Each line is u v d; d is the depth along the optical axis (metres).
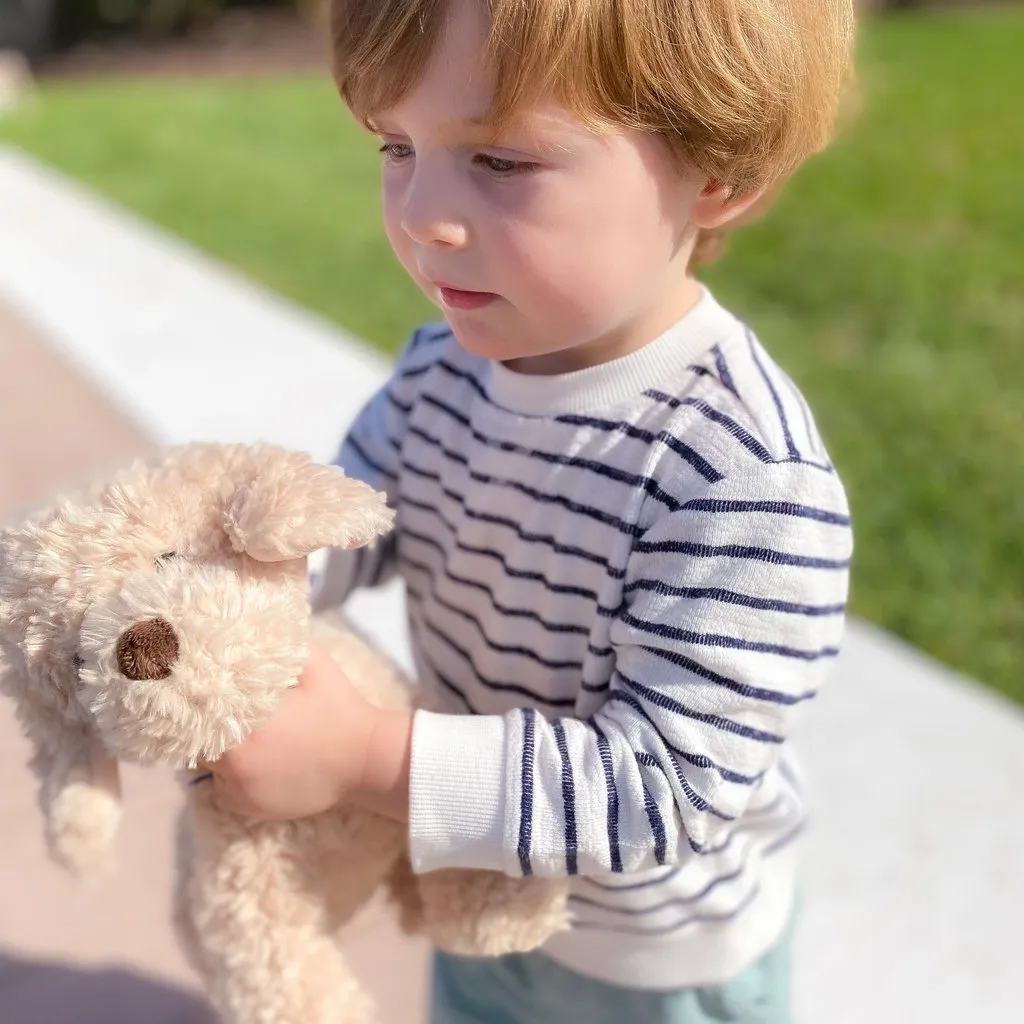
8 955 1.70
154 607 0.84
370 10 0.98
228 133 8.52
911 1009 1.66
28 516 0.98
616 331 1.11
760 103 1.01
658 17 0.92
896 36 10.77
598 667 1.10
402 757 1.01
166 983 1.67
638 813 0.99
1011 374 3.84
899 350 4.05
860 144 6.93
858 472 3.23
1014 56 9.55
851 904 1.82
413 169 1.04
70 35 14.14
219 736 0.85
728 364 1.09
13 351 3.73
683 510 1.02
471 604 1.20
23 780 1.97
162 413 3.32
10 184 5.87
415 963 1.67
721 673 0.98
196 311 4.12
